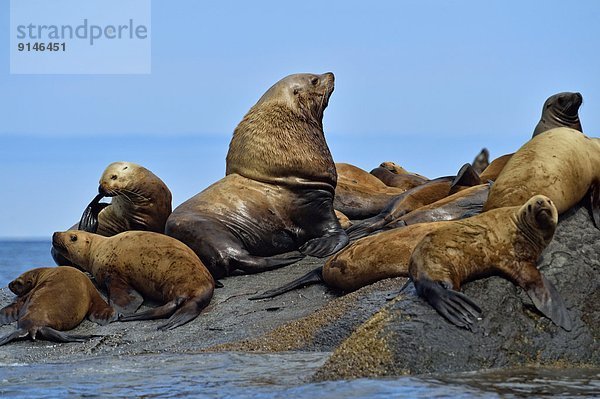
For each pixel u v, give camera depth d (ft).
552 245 132.87
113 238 181.68
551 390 101.60
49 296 161.48
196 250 184.75
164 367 123.54
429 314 117.60
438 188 200.34
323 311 142.61
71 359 143.23
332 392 102.22
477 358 113.80
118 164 208.33
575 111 206.80
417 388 102.47
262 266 183.01
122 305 169.89
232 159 200.85
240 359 126.62
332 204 199.31
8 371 126.21
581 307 122.83
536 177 140.05
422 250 124.26
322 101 203.10
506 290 122.31
